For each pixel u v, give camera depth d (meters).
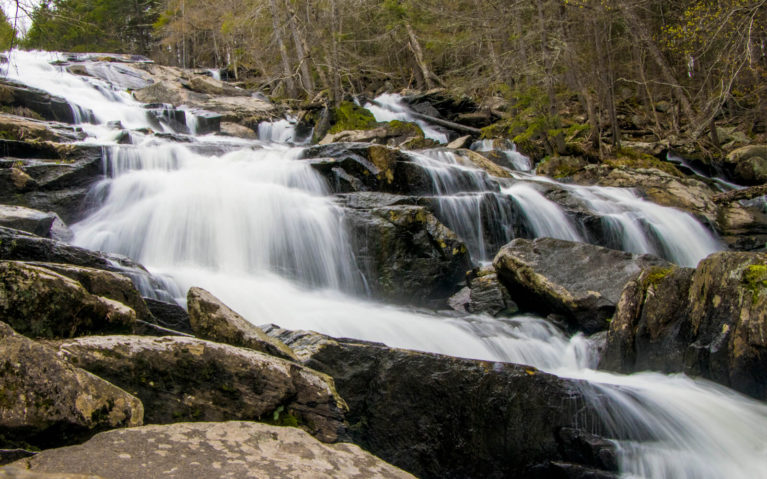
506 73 20.34
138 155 10.78
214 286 6.99
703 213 13.30
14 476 1.68
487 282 8.63
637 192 14.16
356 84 35.16
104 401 2.34
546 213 11.57
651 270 6.54
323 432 3.03
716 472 4.47
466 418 4.44
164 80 24.45
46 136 11.63
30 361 2.21
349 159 11.05
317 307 7.11
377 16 32.38
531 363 6.41
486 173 12.66
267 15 29.70
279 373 3.04
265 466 2.17
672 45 18.64
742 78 16.72
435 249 8.91
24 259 4.75
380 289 8.64
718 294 5.72
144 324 3.50
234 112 21.02
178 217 8.95
